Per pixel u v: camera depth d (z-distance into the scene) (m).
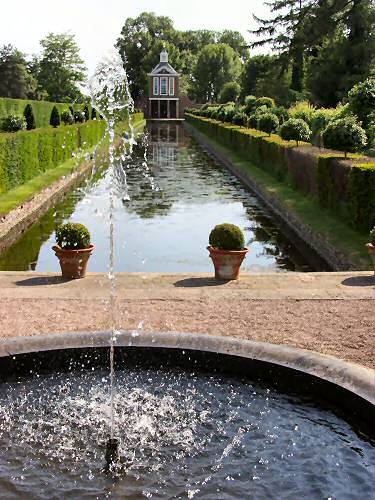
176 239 12.82
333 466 3.81
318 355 4.80
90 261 11.02
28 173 18.94
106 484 3.66
